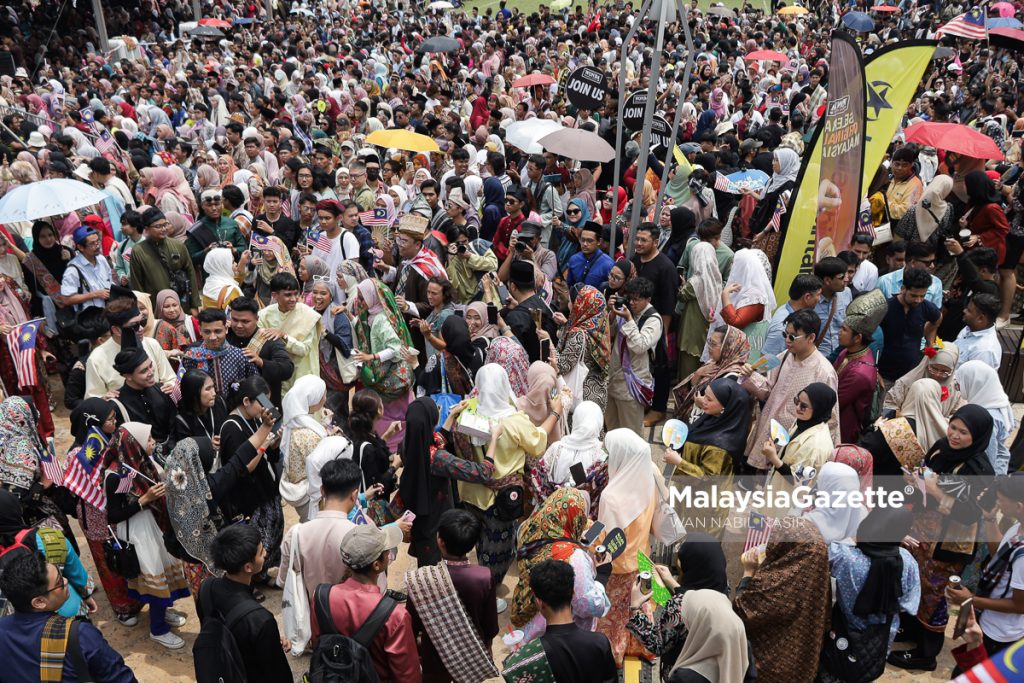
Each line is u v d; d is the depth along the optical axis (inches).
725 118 745.6
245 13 1320.1
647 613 162.6
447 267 327.9
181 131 640.4
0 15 967.6
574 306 263.7
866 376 226.4
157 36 1130.0
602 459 199.5
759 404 233.0
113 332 242.7
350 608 148.9
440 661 167.8
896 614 167.9
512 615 182.7
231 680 140.9
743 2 1545.3
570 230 358.6
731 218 376.8
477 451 210.5
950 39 936.3
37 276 327.9
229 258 297.3
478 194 416.2
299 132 607.8
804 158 292.4
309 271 309.7
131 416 213.6
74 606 174.6
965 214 344.5
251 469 199.3
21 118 589.9
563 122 563.8
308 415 212.1
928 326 268.4
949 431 189.6
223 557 145.1
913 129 364.5
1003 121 575.5
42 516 208.8
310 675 139.7
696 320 303.9
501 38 1156.5
